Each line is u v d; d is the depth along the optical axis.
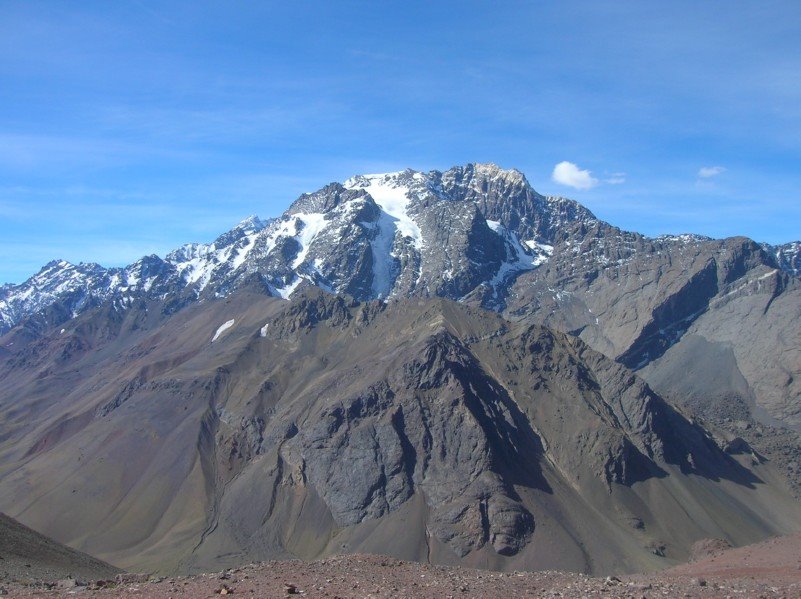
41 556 91.94
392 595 60.44
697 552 156.12
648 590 61.12
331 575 69.38
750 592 58.75
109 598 60.62
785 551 85.44
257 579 67.25
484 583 67.00
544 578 71.25
